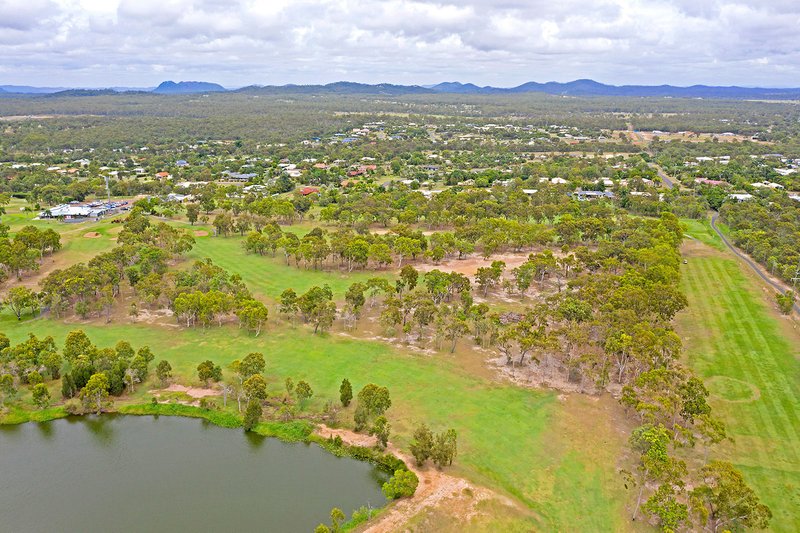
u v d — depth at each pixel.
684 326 115.19
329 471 70.94
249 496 65.94
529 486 66.44
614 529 59.69
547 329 111.00
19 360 88.94
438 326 105.25
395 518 60.06
